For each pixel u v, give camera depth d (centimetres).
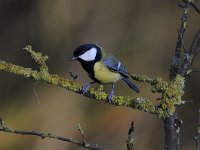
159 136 1429
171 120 494
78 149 1406
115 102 496
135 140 1420
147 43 1590
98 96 505
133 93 1462
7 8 1720
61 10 1639
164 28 1599
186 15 518
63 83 511
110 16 1616
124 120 1451
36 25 1683
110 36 1598
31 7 1698
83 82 1482
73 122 1477
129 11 1617
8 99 1584
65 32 1627
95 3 1627
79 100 1504
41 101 1526
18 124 1496
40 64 514
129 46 1588
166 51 1584
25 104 1559
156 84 475
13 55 1706
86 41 1599
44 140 1420
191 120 1502
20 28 1705
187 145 1454
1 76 1617
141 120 1444
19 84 1598
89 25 1616
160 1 1619
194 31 1584
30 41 1683
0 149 1433
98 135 1448
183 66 501
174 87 470
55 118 1488
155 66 1567
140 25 1605
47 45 1639
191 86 1545
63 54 1600
